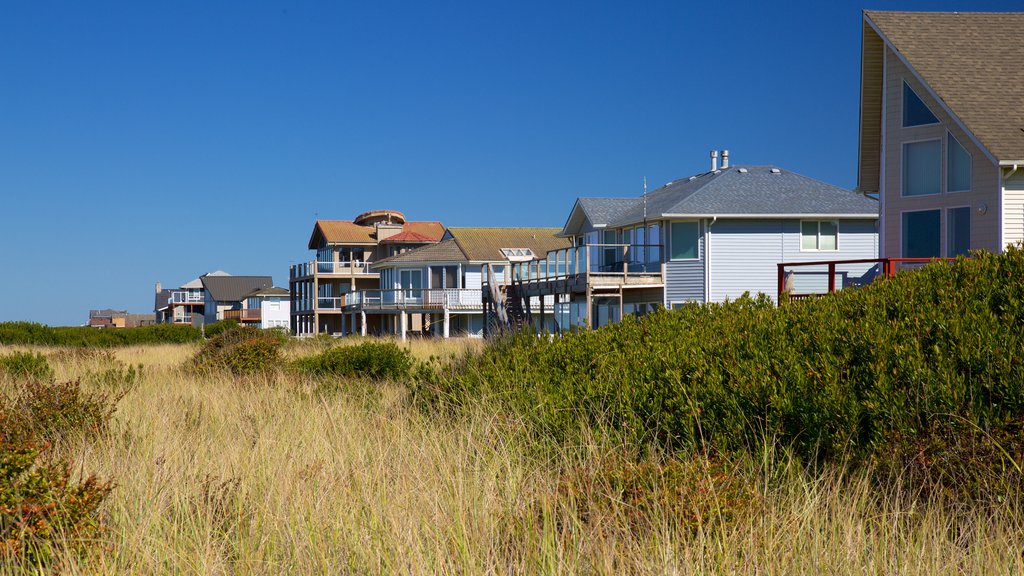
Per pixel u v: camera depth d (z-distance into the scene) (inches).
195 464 270.4
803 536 196.2
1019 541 195.6
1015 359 243.3
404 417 352.5
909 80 861.8
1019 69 844.0
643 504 214.2
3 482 199.6
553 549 188.9
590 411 313.0
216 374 619.5
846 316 318.0
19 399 347.6
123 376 619.8
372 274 2600.9
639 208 1418.6
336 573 184.2
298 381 560.4
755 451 263.4
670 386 300.0
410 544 191.0
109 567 187.9
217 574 188.4
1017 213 785.6
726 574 178.1
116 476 251.1
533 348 396.8
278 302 3449.8
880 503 227.3
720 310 386.6
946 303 292.4
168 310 4753.9
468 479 244.8
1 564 180.2
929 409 245.0
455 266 2151.8
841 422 254.5
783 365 283.0
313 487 240.8
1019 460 218.4
